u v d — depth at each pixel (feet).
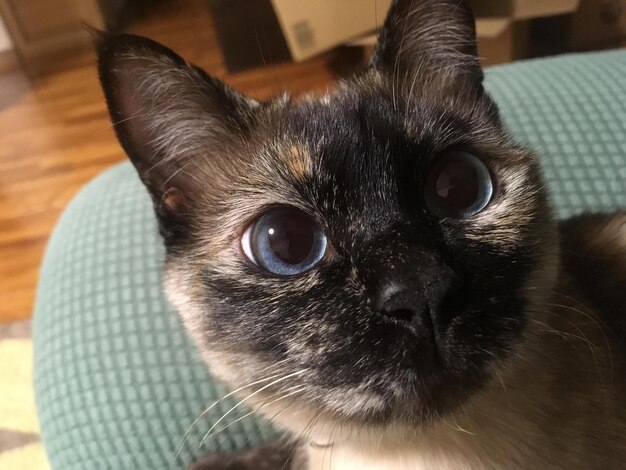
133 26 2.25
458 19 0.50
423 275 0.37
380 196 0.41
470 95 0.50
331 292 0.40
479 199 0.44
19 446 1.01
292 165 0.43
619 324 0.55
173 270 0.49
